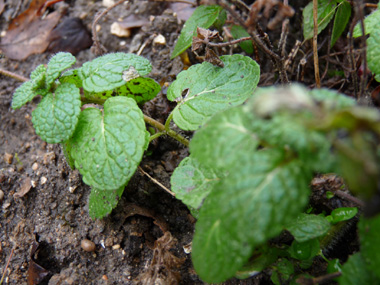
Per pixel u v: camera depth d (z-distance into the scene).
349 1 0.12
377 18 0.10
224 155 0.07
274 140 0.06
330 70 0.14
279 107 0.05
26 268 0.12
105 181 0.09
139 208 0.11
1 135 0.15
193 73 0.11
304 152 0.06
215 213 0.07
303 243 0.09
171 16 0.15
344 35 0.14
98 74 0.10
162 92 0.14
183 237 0.11
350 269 0.07
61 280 0.11
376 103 0.11
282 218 0.06
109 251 0.11
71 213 0.12
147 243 0.11
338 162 0.06
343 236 0.10
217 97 0.10
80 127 0.10
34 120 0.10
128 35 0.15
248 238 0.06
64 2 0.16
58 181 0.12
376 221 0.07
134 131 0.09
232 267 0.07
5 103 0.15
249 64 0.10
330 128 0.05
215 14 0.12
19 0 0.16
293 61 0.13
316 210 0.11
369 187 0.05
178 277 0.10
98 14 0.15
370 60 0.09
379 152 0.06
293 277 0.09
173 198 0.12
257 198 0.06
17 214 0.12
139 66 0.10
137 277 0.11
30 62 0.16
